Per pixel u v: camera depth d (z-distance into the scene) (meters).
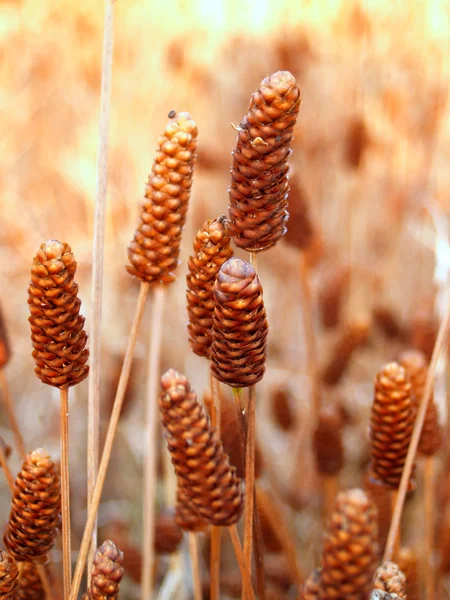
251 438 0.18
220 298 0.16
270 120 0.16
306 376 0.40
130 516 0.39
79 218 0.49
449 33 0.49
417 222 0.45
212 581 0.21
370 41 0.49
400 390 0.20
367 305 0.46
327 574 0.18
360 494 0.18
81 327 0.17
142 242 0.19
